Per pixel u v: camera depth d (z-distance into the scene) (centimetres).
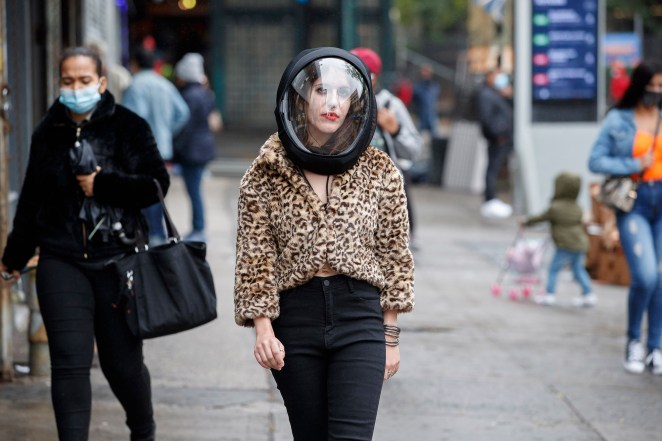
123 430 640
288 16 2547
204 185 1878
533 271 1104
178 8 3238
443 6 4534
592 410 724
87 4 1290
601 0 1547
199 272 540
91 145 534
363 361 430
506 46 1909
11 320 750
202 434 640
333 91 428
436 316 1012
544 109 1569
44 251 528
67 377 515
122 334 534
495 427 679
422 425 677
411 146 809
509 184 2214
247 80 2606
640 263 802
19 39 952
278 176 436
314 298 433
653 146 793
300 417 439
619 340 939
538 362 851
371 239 440
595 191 1255
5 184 721
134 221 540
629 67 2472
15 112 934
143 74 1205
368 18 2259
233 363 800
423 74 2920
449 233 1548
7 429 630
